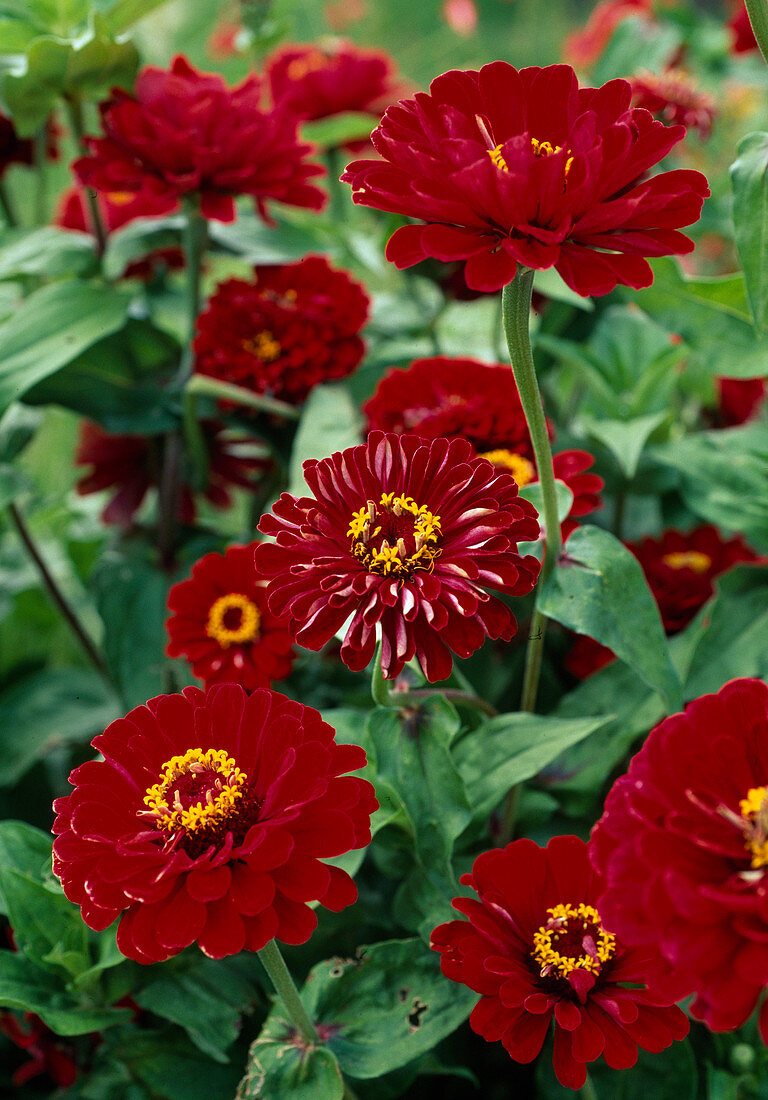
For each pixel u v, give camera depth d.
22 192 1.35
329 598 0.54
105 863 0.53
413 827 0.63
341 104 1.00
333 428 0.80
